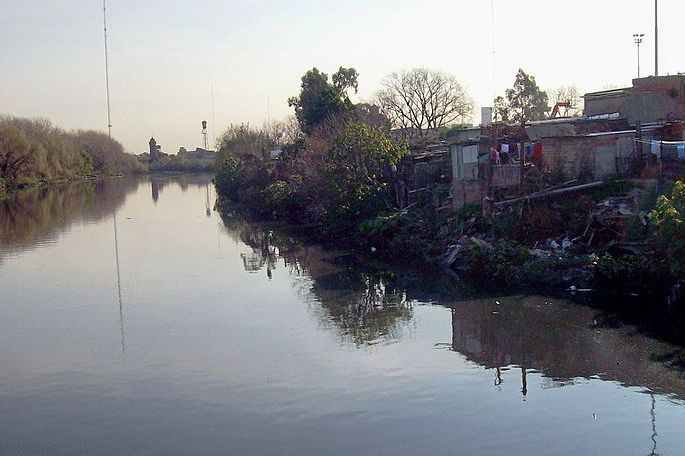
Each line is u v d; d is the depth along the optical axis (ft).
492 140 100.53
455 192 103.50
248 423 46.01
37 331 67.92
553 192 85.71
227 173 215.72
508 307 70.44
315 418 46.47
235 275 92.94
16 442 44.21
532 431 43.83
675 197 64.49
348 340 62.64
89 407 49.29
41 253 114.11
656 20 131.03
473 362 55.93
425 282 83.82
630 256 73.20
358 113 189.57
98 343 63.62
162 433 44.91
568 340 59.77
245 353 59.77
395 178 116.16
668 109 109.29
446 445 42.27
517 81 232.53
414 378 53.01
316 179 137.18
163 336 65.26
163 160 473.26
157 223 157.07
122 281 89.97
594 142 88.79
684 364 53.52
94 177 372.38
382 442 42.80
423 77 218.79
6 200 226.99
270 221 154.81
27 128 326.03
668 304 67.21
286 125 288.51
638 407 46.68
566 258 77.71
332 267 96.68
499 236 88.38
